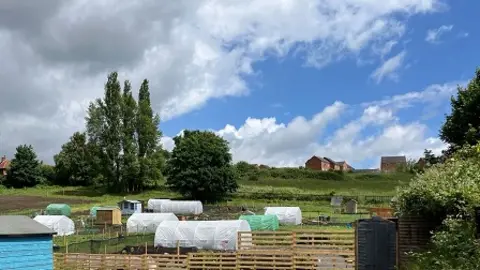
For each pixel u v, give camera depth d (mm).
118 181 106438
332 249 30203
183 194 96625
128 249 38594
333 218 64500
